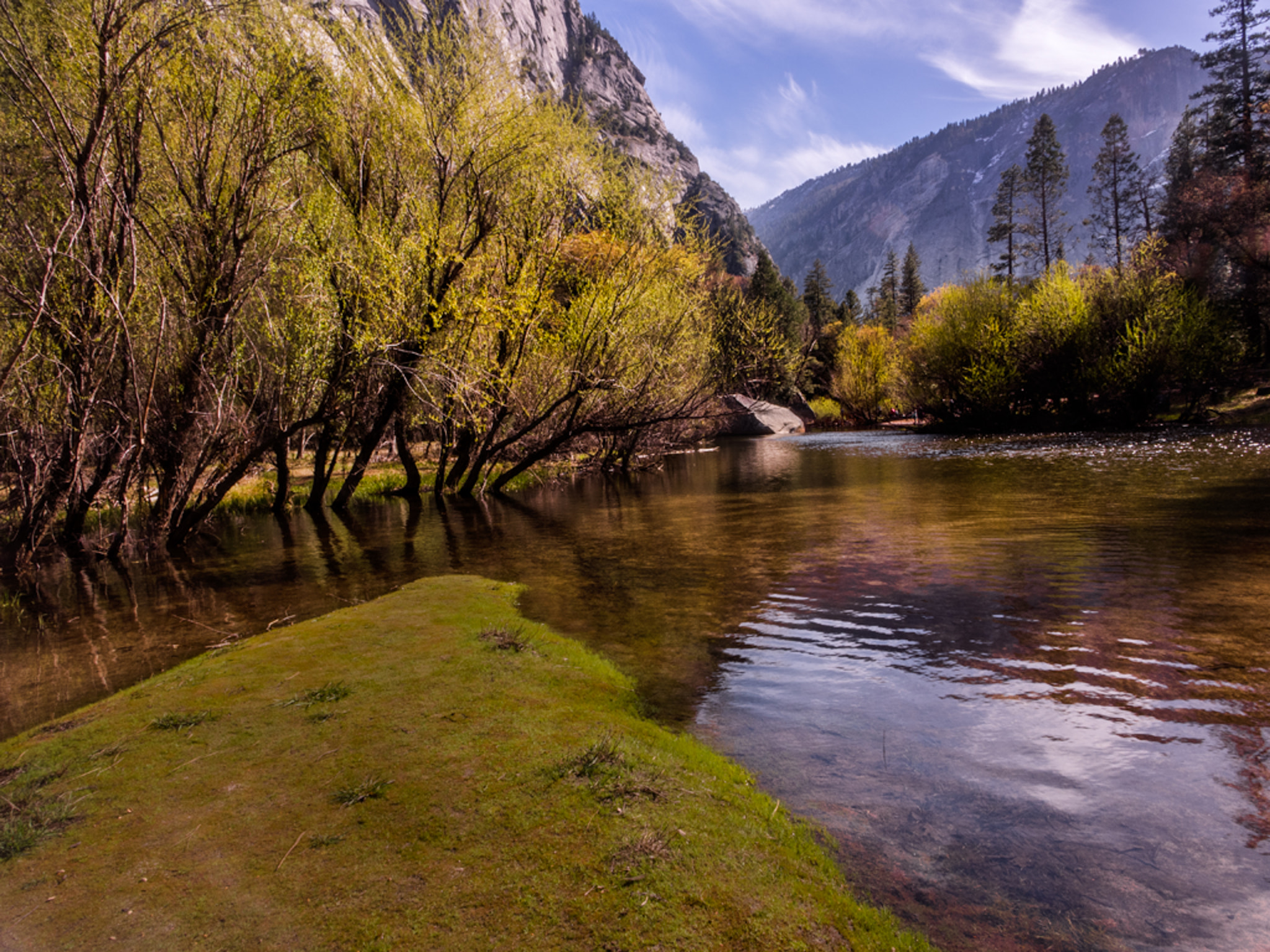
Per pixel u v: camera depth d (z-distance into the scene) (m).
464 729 4.09
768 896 2.64
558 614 7.06
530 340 16.08
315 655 5.57
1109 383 31.97
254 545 12.06
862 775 3.73
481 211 14.36
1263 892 2.69
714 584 8.03
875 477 19.36
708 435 35.22
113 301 8.95
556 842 2.93
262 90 10.95
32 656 6.35
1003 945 2.45
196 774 3.60
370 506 17.50
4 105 9.42
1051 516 11.27
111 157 9.94
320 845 2.94
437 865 2.79
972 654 5.41
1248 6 48.16
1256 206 36.94
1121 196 64.06
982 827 3.21
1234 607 6.08
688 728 4.39
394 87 13.55
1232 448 20.77
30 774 3.64
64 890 2.68
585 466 26.50
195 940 2.38
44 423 10.38
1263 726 4.01
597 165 15.57
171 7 10.06
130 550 11.92
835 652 5.63
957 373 40.50
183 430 11.16
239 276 11.08
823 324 97.38
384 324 12.83
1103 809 3.31
